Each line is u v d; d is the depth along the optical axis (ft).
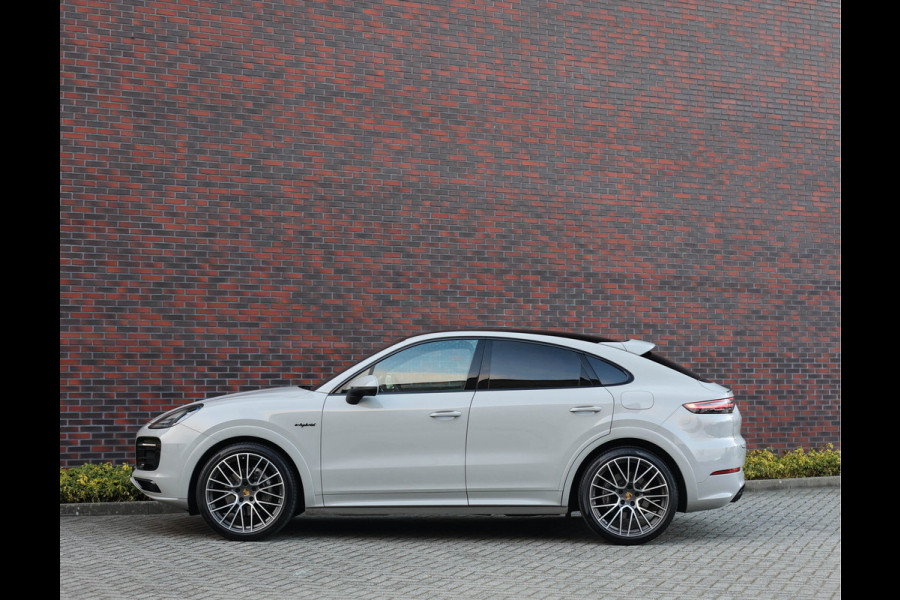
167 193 35.42
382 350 25.95
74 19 34.83
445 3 38.91
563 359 25.54
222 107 36.11
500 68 39.47
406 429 24.95
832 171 44.24
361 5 37.86
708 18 42.60
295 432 24.95
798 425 42.88
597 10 40.96
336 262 37.14
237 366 35.91
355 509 24.97
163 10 35.65
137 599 18.70
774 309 42.88
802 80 43.93
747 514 30.14
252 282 36.19
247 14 36.52
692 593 19.24
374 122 37.81
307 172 36.94
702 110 42.29
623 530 24.85
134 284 34.96
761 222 42.93
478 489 24.79
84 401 34.24
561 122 40.19
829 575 21.01
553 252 39.75
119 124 35.09
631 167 41.06
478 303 38.68
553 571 21.39
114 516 29.68
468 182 38.83
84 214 34.65
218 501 25.20
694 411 24.95
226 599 18.70
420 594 19.11
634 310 40.75
